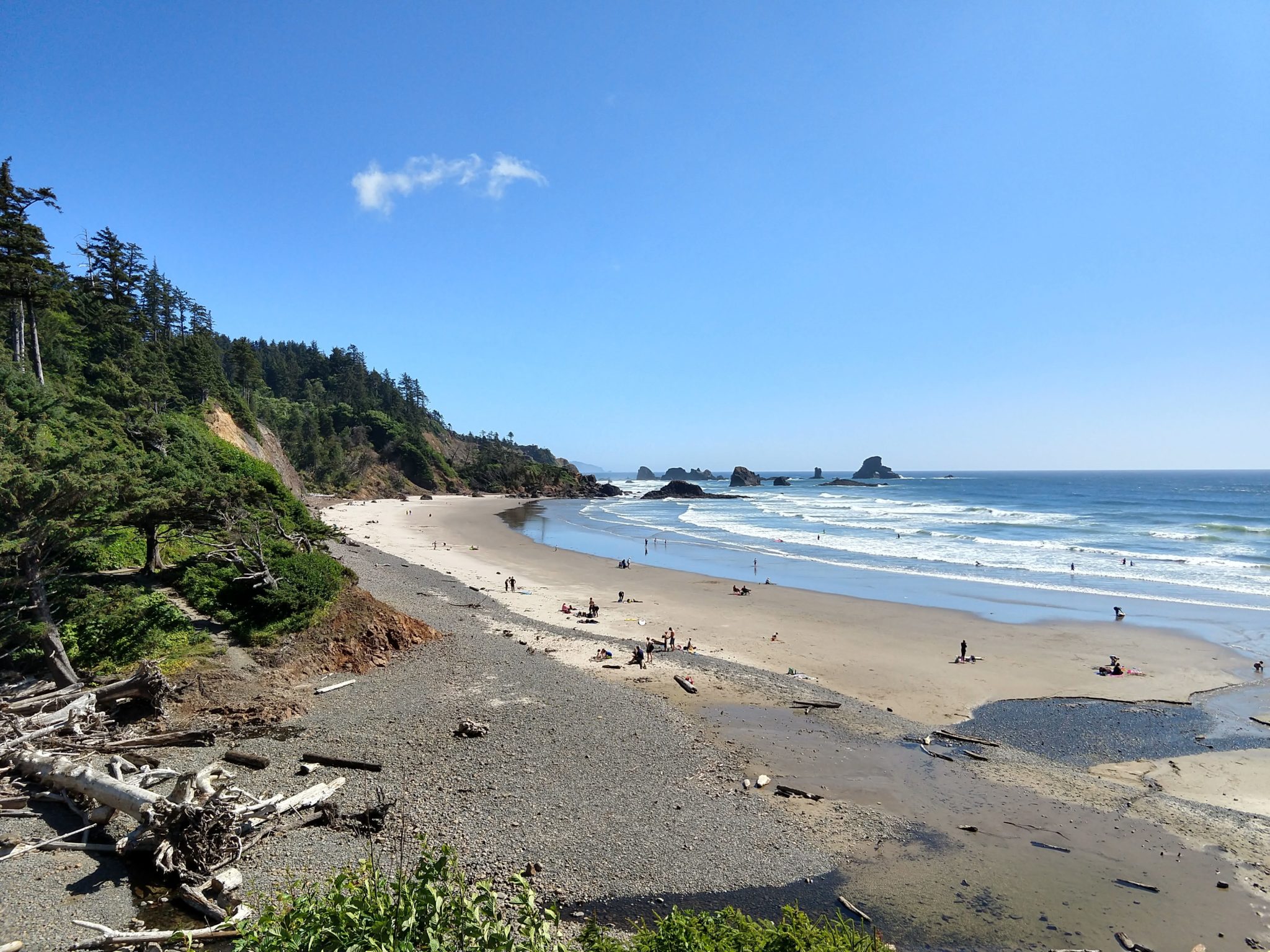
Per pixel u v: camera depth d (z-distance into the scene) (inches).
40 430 1083.3
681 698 923.4
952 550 2377.0
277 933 241.8
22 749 575.2
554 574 1946.4
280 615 969.5
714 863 541.6
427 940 235.3
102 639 815.1
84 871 461.4
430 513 4025.6
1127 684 1005.8
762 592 1681.8
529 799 617.6
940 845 581.6
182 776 498.6
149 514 932.0
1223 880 538.0
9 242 1342.3
